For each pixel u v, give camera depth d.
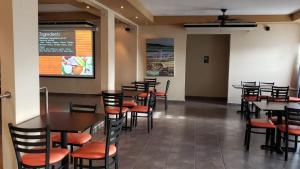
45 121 3.29
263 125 4.56
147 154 4.46
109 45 6.67
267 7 7.43
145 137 5.39
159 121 6.75
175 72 9.82
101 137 5.24
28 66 3.34
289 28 8.95
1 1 3.04
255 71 9.27
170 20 9.18
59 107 7.56
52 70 10.14
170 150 4.67
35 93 3.50
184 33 9.59
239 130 6.03
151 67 9.91
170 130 5.93
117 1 5.73
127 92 6.58
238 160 4.27
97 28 9.62
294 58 9.01
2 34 3.09
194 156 4.41
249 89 7.30
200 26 8.76
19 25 3.15
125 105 6.07
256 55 9.21
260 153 4.59
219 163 4.14
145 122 6.62
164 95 8.37
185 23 9.16
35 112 3.52
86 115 3.65
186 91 10.87
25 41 3.27
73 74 10.06
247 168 3.98
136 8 6.52
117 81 9.98
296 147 4.70
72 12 9.03
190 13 8.61
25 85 3.30
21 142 2.76
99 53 9.84
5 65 3.12
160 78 9.91
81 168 3.34
